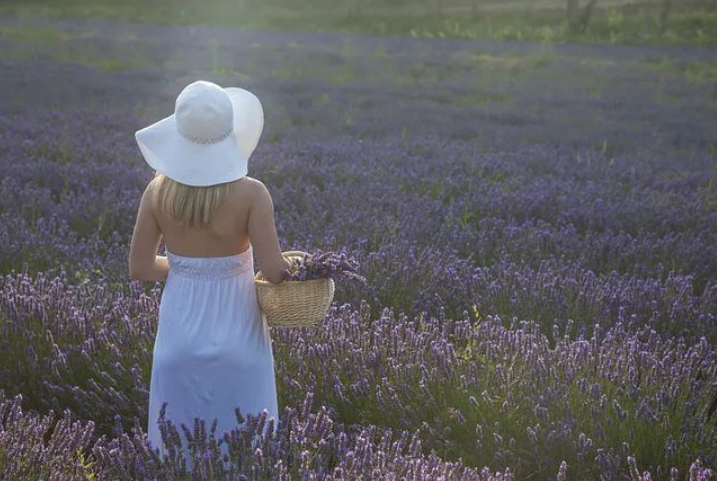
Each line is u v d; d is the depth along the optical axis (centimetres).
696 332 509
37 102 1580
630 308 538
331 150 1141
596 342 435
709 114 1905
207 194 304
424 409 390
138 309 466
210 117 302
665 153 1371
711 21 4491
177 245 315
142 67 2462
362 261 588
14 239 621
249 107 319
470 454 374
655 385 398
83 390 414
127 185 869
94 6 5375
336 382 402
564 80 2580
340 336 436
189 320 317
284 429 311
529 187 920
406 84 2356
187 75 2247
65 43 3078
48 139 1094
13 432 317
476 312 499
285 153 1105
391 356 426
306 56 2998
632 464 327
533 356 405
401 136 1388
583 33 4306
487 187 922
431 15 5178
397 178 952
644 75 2744
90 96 1728
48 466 302
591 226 793
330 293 323
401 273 566
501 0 5934
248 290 323
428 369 413
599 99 2125
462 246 688
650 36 4166
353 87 2183
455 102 2038
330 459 337
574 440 363
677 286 565
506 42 3938
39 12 4756
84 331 439
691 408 378
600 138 1480
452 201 823
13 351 430
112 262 585
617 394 399
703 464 359
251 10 5588
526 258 657
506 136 1473
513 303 529
